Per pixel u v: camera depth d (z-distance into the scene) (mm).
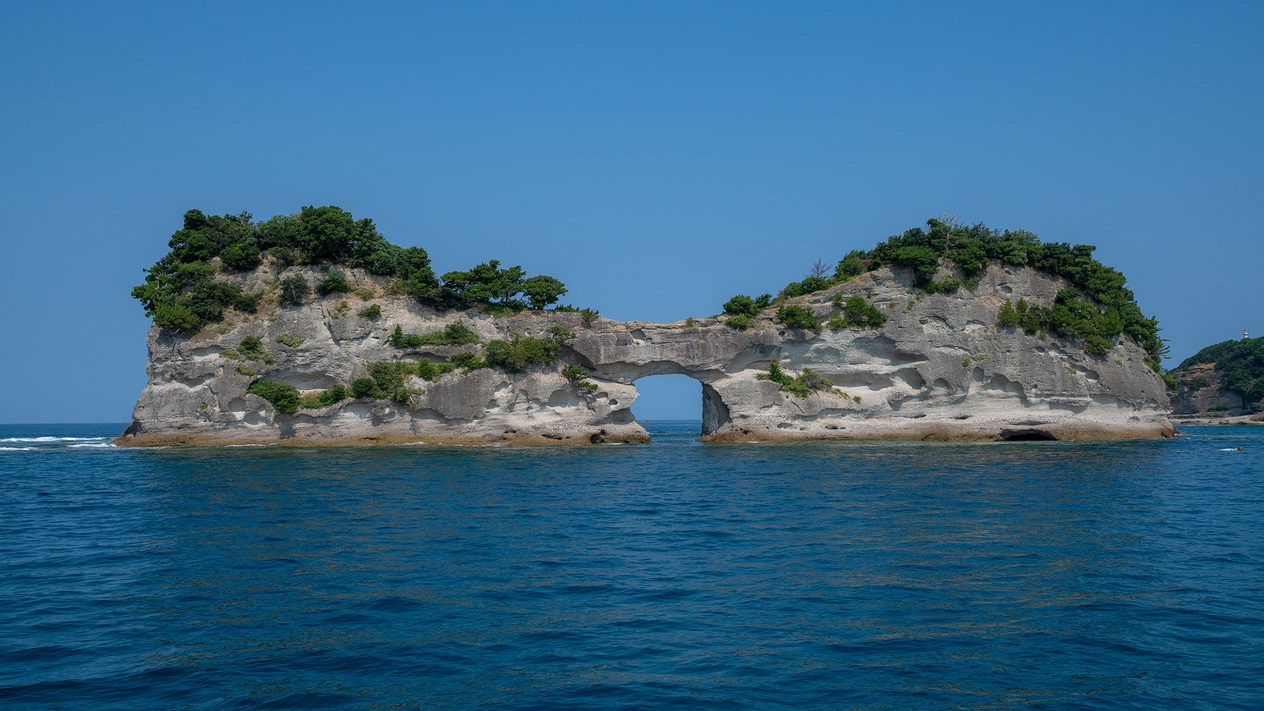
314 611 19984
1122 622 19281
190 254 87125
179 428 80750
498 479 50625
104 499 40500
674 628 18703
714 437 90188
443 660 16703
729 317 89250
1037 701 14906
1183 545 28188
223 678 15773
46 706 14500
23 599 21078
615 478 51469
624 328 89625
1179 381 191625
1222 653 17297
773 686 15445
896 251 90625
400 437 83688
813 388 90562
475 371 85062
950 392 90188
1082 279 96688
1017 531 30953
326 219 85938
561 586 22391
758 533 30766
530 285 91375
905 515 35031
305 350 83000
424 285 87250
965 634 18406
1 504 38656
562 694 15008
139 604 20625
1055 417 91250
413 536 30000
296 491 43688
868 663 16625
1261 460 64125
